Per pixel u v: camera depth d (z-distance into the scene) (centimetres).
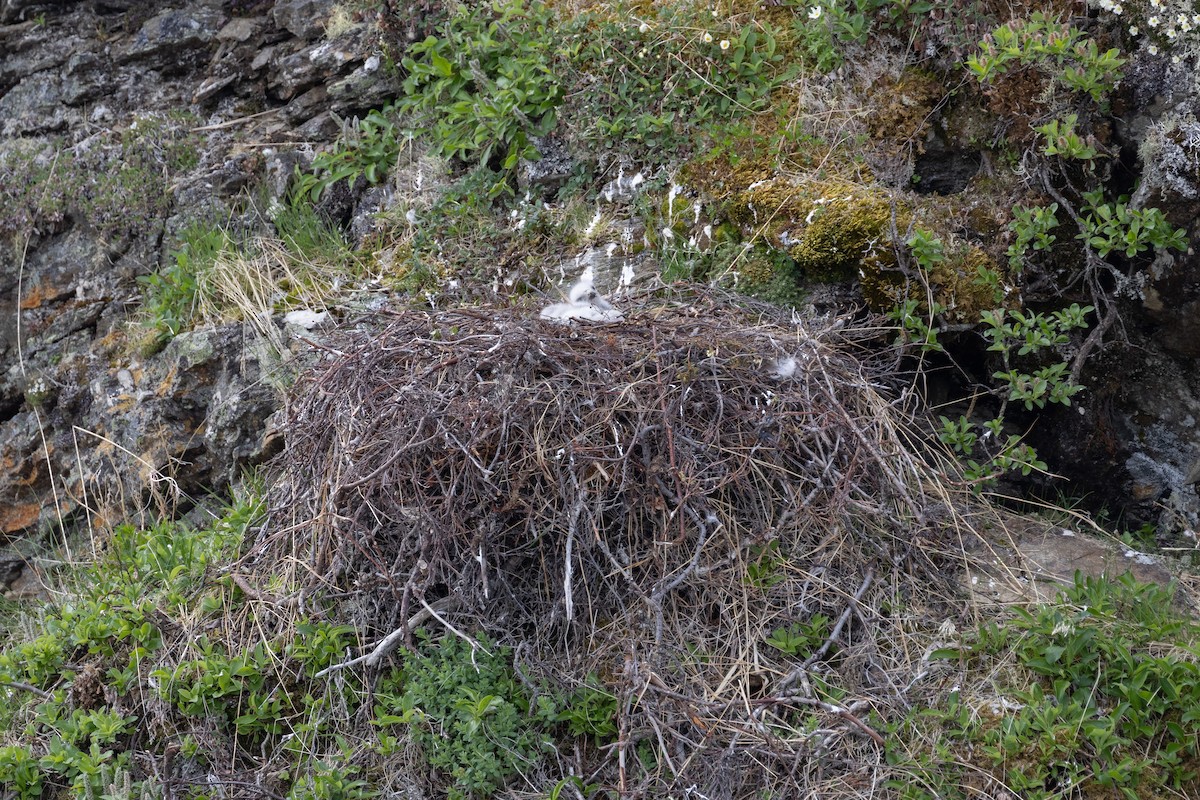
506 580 322
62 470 522
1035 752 279
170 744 327
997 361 398
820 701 299
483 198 472
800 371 339
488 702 299
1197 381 384
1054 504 409
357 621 339
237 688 332
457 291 450
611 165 455
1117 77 373
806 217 395
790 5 461
